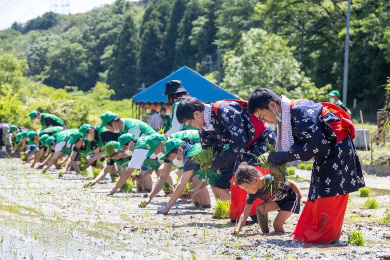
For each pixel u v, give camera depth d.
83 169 14.55
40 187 11.33
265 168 6.30
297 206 6.51
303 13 46.50
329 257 5.05
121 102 64.38
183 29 107.06
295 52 49.28
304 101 5.71
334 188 5.65
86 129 13.39
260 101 5.72
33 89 75.19
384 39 38.84
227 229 6.78
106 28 167.25
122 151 11.30
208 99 20.73
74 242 5.73
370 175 15.36
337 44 48.62
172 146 8.73
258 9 46.84
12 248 5.30
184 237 6.18
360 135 20.17
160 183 8.94
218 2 91.50
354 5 42.22
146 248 5.53
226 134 6.98
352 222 7.33
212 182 8.11
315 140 5.49
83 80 144.25
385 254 5.10
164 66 114.94
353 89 49.72
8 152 23.05
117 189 10.77
